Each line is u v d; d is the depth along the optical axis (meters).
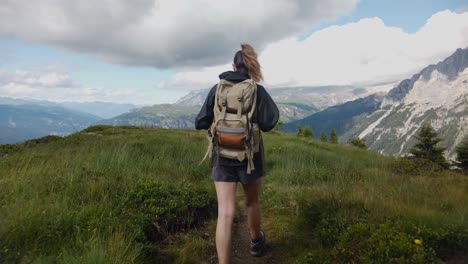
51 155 5.32
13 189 2.91
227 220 1.95
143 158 4.99
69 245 2.05
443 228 2.40
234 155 1.92
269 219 3.17
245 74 2.07
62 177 3.37
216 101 2.00
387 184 4.60
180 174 4.50
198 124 2.09
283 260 2.37
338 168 5.69
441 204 3.55
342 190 3.80
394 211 2.95
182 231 2.80
